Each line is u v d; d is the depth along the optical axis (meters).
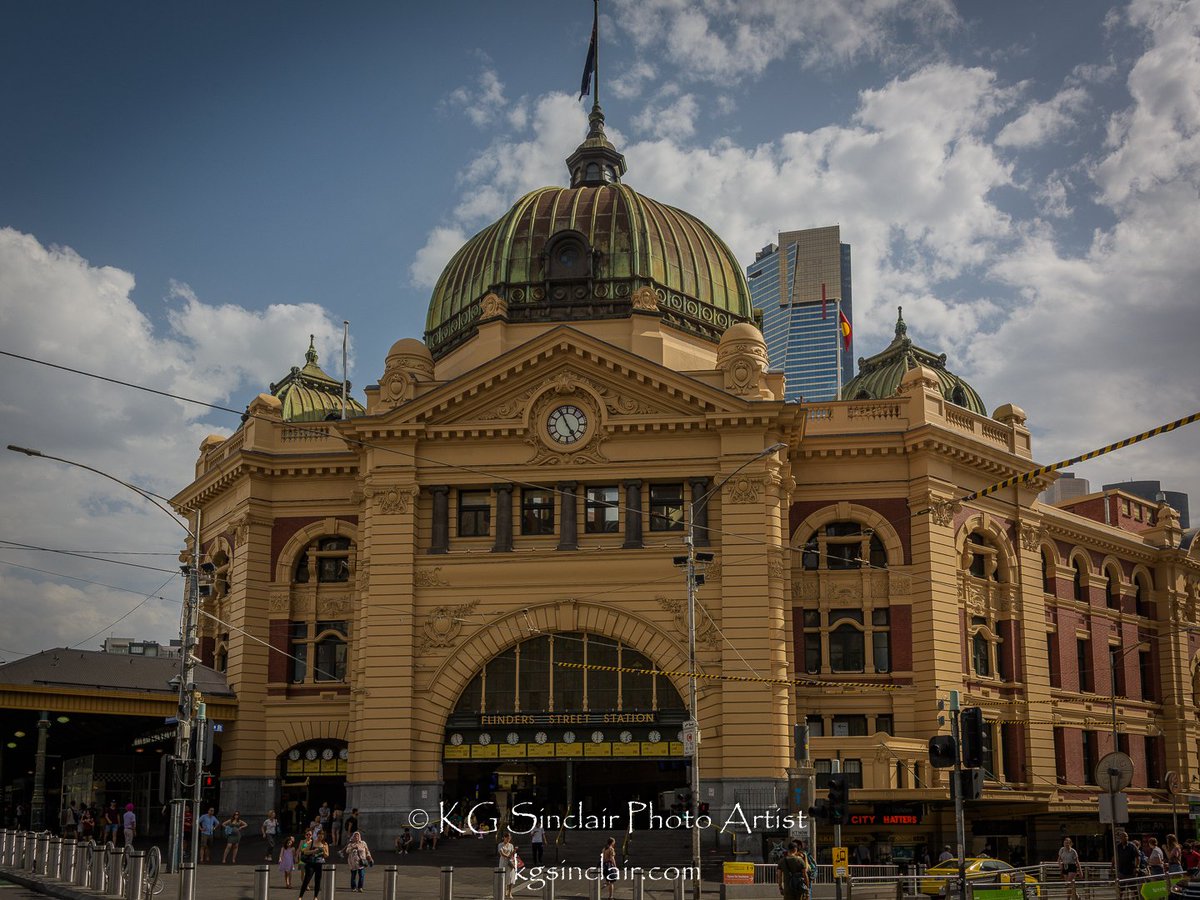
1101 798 32.38
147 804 71.56
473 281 73.50
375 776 60.19
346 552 69.31
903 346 84.75
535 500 63.72
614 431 62.91
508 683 61.97
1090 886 40.03
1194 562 87.62
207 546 74.75
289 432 71.19
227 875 48.81
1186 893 29.95
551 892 39.78
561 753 60.69
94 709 61.22
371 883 46.78
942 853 55.25
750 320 74.38
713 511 61.88
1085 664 77.56
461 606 62.19
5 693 58.75
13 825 79.94
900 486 66.81
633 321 66.19
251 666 67.69
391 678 61.16
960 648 65.88
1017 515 71.88
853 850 60.28
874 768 58.47
